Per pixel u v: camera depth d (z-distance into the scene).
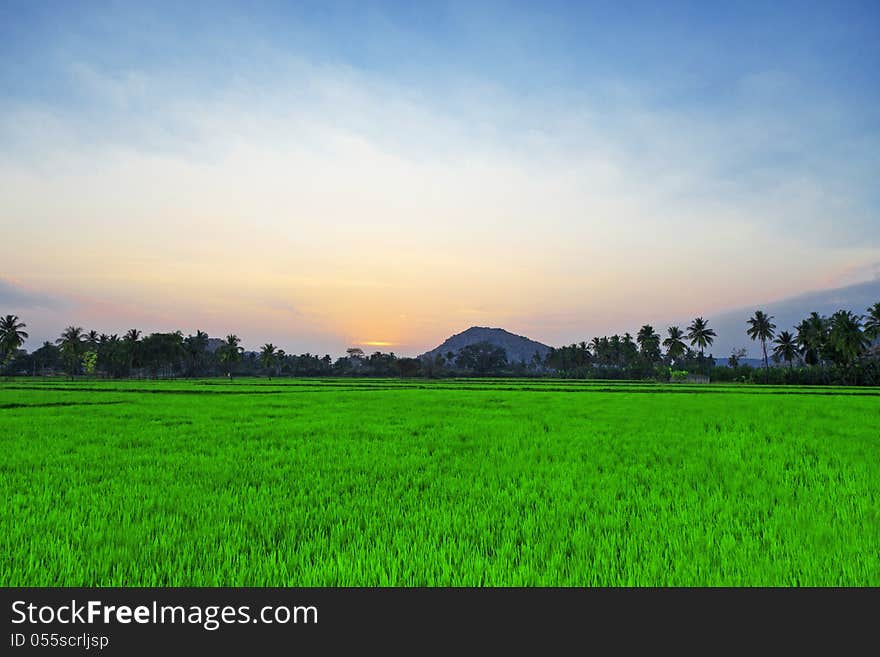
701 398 34.06
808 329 86.19
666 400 31.62
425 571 4.69
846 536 5.57
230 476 8.97
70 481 8.55
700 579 4.53
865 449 11.92
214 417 19.47
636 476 9.00
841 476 8.95
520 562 4.95
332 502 7.16
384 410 23.27
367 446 12.40
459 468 9.69
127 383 64.81
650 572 4.66
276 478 8.85
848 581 4.49
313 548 5.31
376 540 5.45
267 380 86.88
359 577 4.56
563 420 18.91
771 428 16.28
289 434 14.64
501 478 8.84
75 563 4.87
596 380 99.62
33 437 13.88
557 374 132.50
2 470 9.48
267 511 6.72
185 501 7.18
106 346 114.38
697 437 14.20
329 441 13.17
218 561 4.97
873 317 75.06
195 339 122.94
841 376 76.75
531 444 12.92
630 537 5.59
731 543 5.30
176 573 4.68
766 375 82.75
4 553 5.12
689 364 130.38
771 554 5.08
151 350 107.81
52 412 21.42
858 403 28.78
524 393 40.66
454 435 14.59
